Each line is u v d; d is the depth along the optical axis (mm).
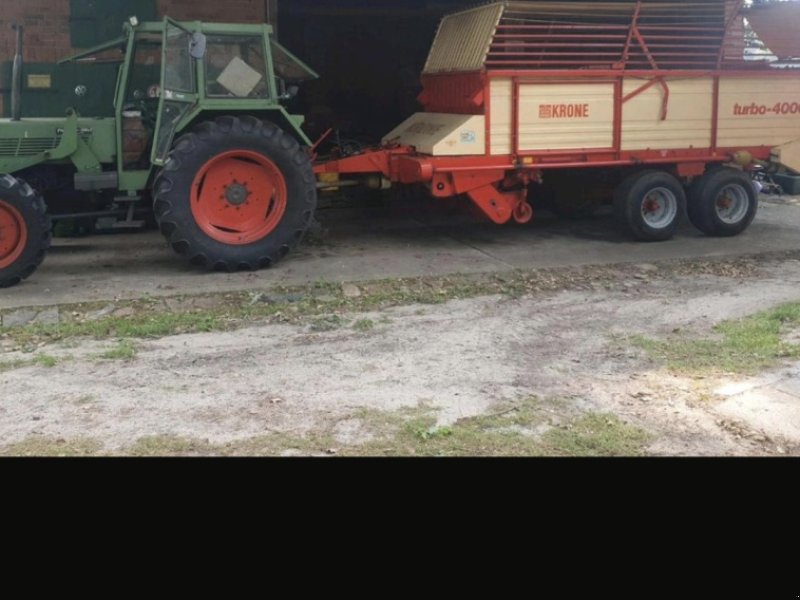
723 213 9836
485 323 6617
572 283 7887
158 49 8297
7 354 5859
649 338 6145
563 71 8719
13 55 10516
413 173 8625
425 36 14461
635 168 9602
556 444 4238
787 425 4473
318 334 6332
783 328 6344
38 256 7410
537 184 10367
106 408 4773
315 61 14297
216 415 4656
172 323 6535
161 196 7590
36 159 7855
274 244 8000
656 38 9031
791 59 9758
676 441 4285
